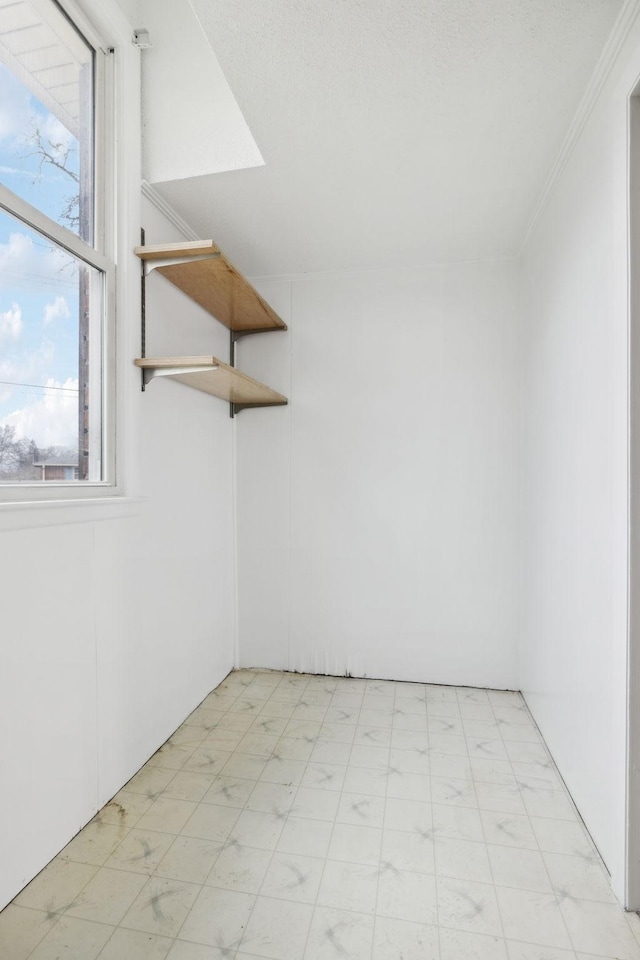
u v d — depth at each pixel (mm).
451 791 1751
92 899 1299
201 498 2416
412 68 1400
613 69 1336
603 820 1430
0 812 1239
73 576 1498
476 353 2598
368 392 2715
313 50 1345
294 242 2414
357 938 1201
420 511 2668
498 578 2592
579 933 1219
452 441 2627
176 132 1890
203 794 1729
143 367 1814
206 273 1975
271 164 1817
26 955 1151
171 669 2125
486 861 1438
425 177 1902
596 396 1494
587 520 1570
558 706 1870
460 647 2639
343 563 2756
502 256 2555
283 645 2834
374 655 2732
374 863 1428
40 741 1367
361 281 2713
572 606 1712
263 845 1494
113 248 1720
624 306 1293
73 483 1543
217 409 2613
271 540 2832
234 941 1191
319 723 2229
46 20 1444
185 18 1860
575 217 1685
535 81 1439
